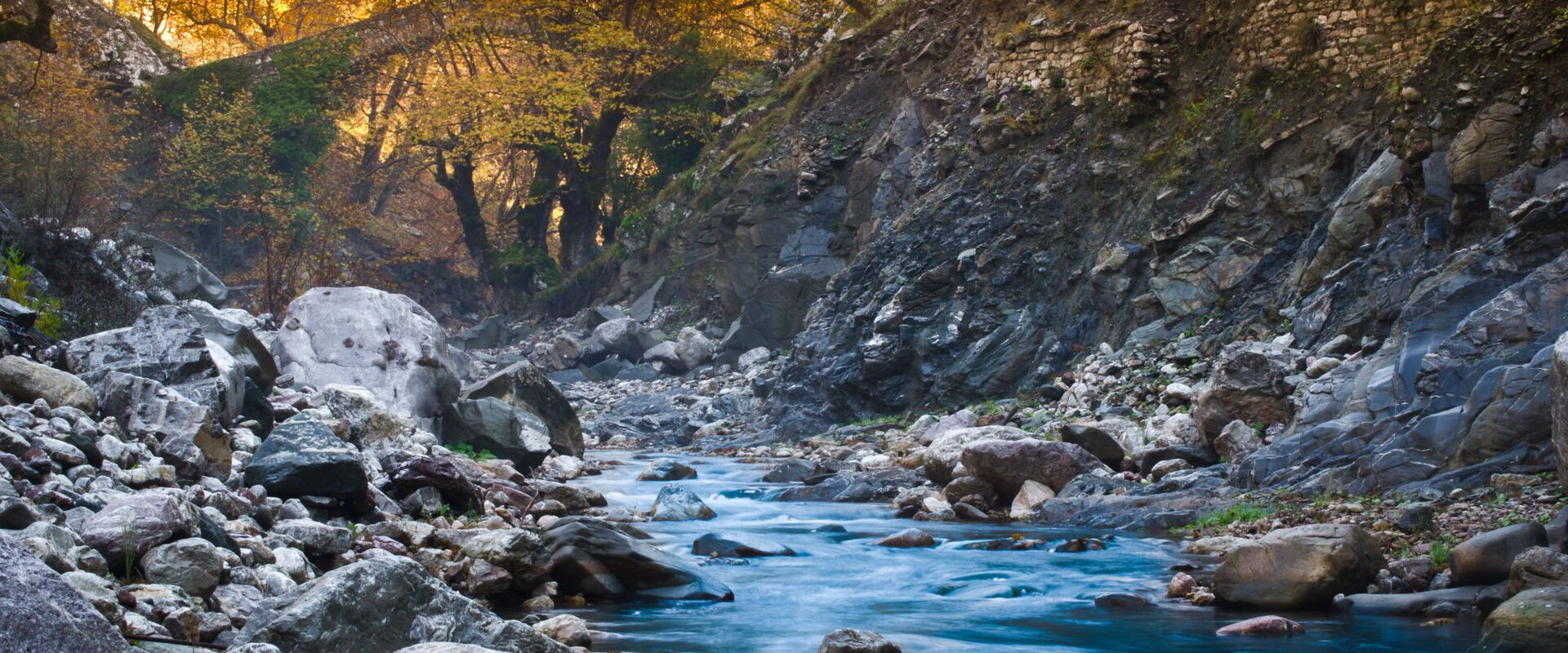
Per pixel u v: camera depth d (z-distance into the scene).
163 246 23.50
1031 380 18.31
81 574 4.71
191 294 23.44
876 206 24.45
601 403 25.14
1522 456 9.07
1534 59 13.30
